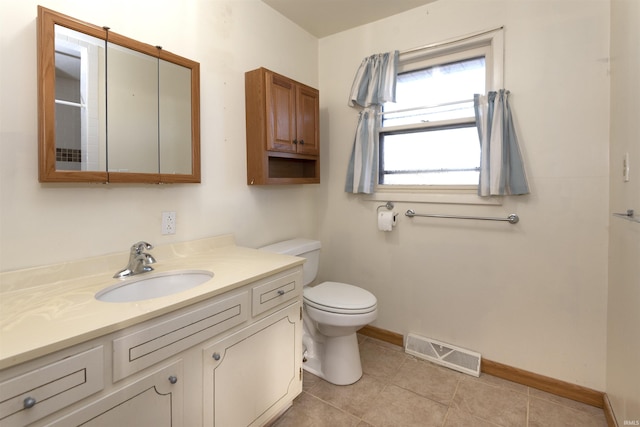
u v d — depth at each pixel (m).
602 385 1.66
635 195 1.19
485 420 1.57
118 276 1.26
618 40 1.44
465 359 2.01
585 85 1.63
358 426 1.53
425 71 2.18
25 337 0.77
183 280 1.40
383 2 2.08
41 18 1.11
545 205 1.76
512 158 1.79
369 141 2.29
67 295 1.06
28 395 0.72
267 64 2.11
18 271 1.10
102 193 1.33
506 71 1.83
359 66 2.39
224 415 1.22
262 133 1.88
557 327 1.76
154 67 1.46
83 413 0.82
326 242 2.63
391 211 2.23
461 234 2.04
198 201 1.72
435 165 2.15
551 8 1.71
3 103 1.07
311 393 1.77
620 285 1.40
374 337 2.42
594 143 1.62
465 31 1.96
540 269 1.79
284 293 1.49
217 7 1.78
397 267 2.30
